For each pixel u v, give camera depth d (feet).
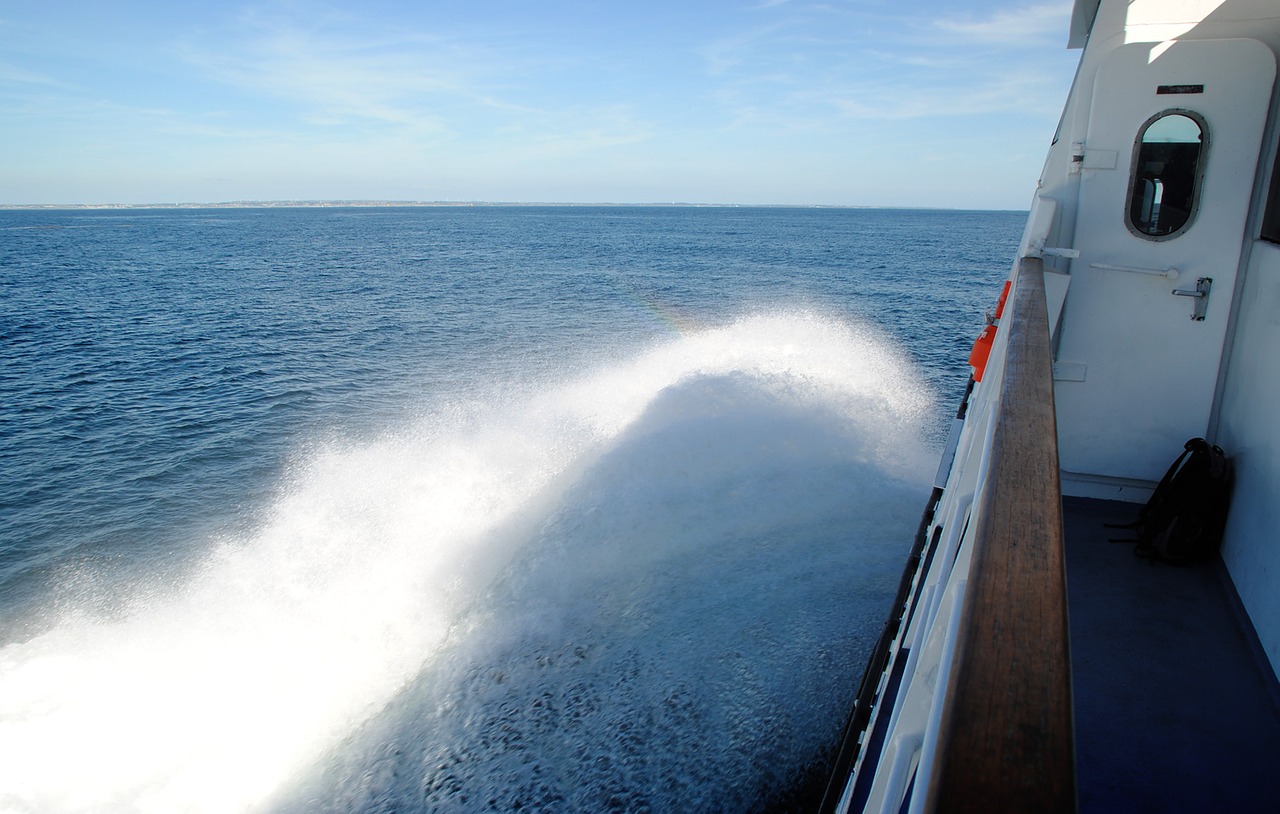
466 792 12.89
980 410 9.95
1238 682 9.61
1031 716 2.82
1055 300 12.17
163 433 52.80
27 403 59.88
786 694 13.94
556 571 18.19
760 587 16.88
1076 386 13.65
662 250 230.68
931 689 4.42
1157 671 9.86
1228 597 11.22
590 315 99.86
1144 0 12.03
